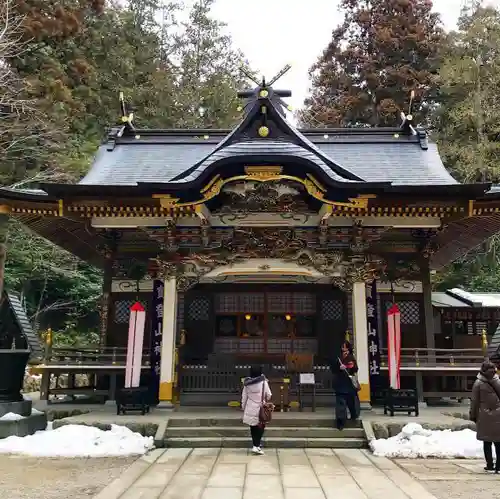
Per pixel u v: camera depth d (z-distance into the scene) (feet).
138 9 149.89
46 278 88.89
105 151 60.39
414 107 128.67
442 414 41.60
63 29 89.40
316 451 33.14
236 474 26.50
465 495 22.38
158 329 46.26
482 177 101.86
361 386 43.60
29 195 44.96
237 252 46.57
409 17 133.69
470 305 62.54
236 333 54.34
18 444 32.24
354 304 45.62
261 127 44.80
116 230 52.03
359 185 40.45
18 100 73.61
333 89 146.61
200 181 40.70
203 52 150.00
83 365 47.50
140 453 31.60
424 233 51.57
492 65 110.32
